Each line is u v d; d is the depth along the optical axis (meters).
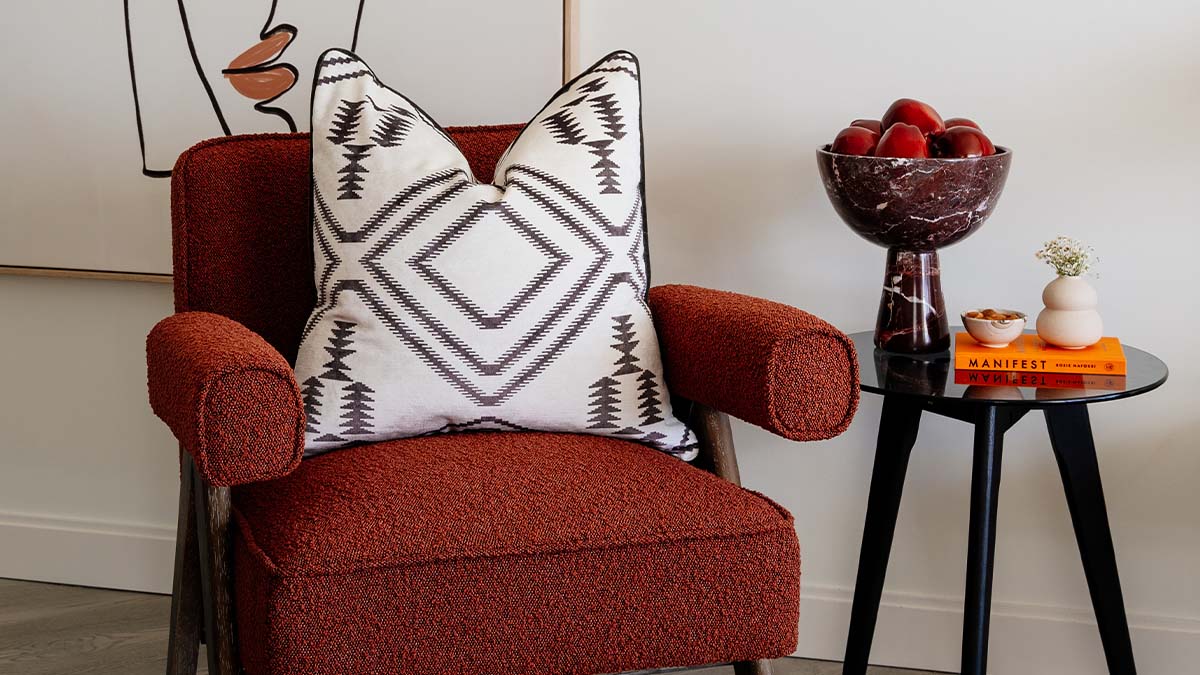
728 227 1.88
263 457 1.07
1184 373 1.75
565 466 1.23
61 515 2.14
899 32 1.77
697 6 1.83
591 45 1.88
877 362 1.56
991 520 1.44
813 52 1.80
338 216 1.38
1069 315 1.52
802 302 1.88
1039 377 1.48
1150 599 1.82
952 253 1.80
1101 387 1.42
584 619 1.11
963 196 1.46
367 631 1.06
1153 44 1.69
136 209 2.00
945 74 1.76
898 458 1.58
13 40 1.98
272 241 1.53
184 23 1.93
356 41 1.90
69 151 2.00
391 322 1.33
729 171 1.86
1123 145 1.72
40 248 2.03
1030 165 1.75
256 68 1.93
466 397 1.33
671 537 1.12
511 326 1.34
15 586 2.14
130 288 2.04
